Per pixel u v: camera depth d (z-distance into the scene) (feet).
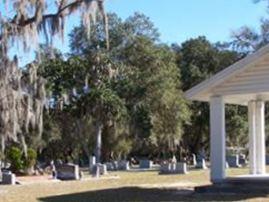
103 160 195.83
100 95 152.56
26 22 60.23
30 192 77.20
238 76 70.69
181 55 226.38
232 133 216.74
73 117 158.71
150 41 185.06
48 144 197.06
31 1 60.18
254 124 81.10
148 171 144.36
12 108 62.64
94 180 103.81
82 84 154.20
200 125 222.48
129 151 220.84
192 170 140.46
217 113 72.13
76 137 182.19
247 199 60.59
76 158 218.38
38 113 68.74
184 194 68.13
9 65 60.70
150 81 179.63
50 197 68.85
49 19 61.11
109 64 156.66
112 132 184.55
